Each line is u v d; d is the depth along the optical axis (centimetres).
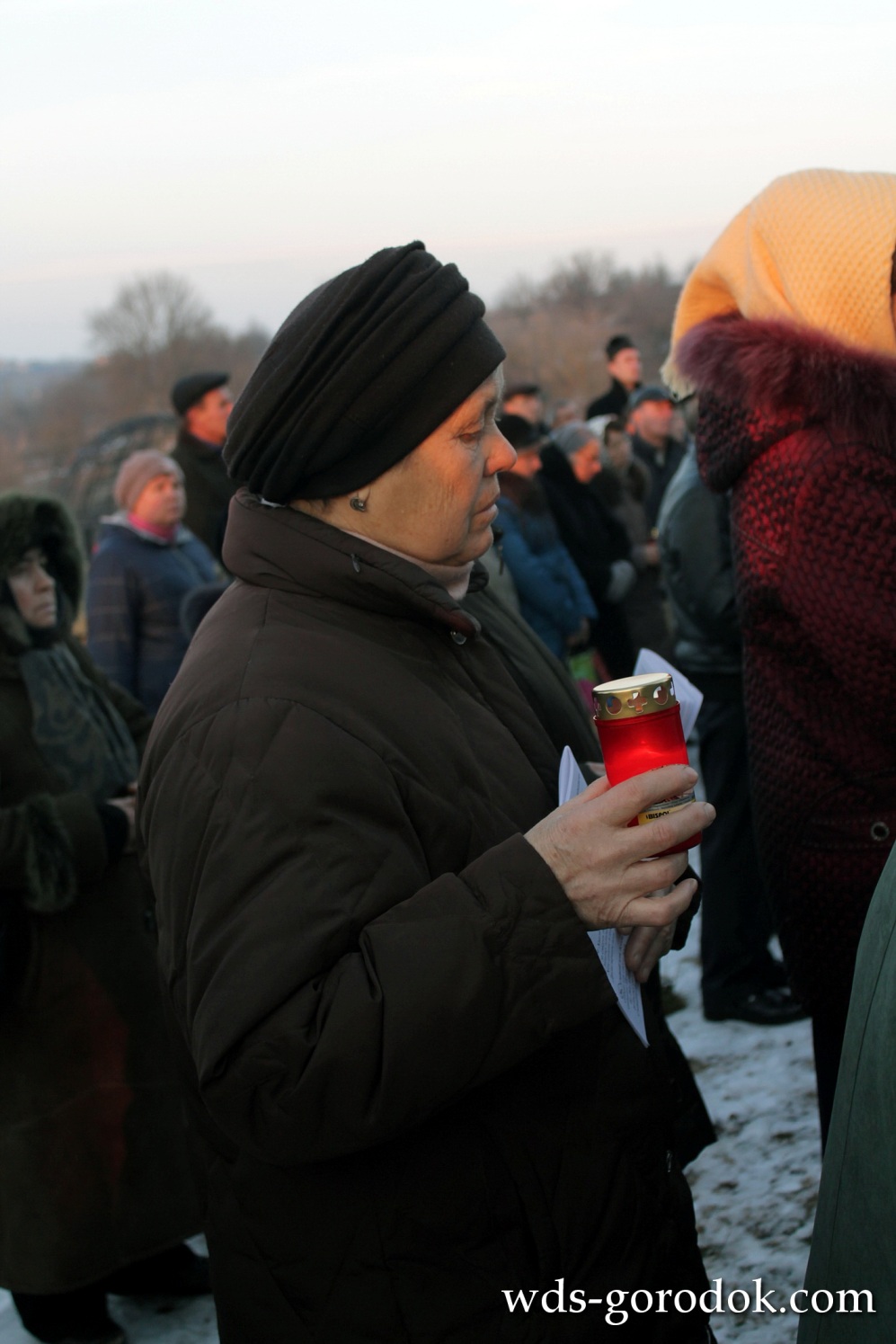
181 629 406
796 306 167
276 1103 106
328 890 108
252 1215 121
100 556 405
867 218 164
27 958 223
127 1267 246
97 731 237
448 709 128
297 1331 119
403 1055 104
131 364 6256
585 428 537
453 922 108
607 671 541
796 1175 249
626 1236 124
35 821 215
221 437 497
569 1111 123
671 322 206
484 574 157
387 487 127
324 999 106
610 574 523
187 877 114
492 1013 107
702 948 329
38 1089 224
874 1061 95
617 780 117
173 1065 238
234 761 113
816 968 172
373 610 130
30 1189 223
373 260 124
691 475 325
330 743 114
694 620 318
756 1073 295
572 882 111
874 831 164
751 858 321
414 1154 116
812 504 157
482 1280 117
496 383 131
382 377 121
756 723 175
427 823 119
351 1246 116
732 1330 204
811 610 158
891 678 156
